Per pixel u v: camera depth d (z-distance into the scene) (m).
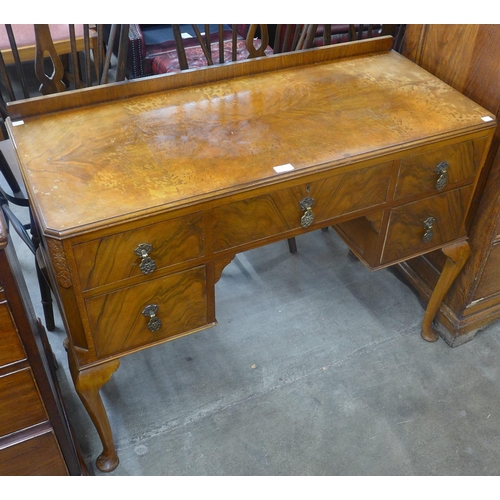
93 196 1.04
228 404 1.62
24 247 2.11
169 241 1.10
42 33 1.27
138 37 2.47
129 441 1.53
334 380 1.69
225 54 2.53
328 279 2.03
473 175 1.39
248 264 2.09
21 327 0.97
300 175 1.14
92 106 1.33
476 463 1.49
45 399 1.11
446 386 1.68
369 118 1.30
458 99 1.38
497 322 1.90
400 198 1.33
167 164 1.14
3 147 1.70
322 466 1.48
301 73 1.50
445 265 1.61
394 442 1.54
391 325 1.87
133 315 1.17
